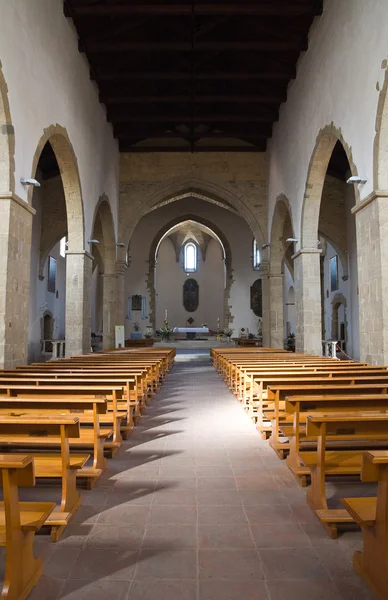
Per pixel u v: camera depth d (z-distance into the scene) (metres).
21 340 8.43
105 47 12.59
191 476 4.62
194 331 30.38
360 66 8.90
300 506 3.86
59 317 22.55
